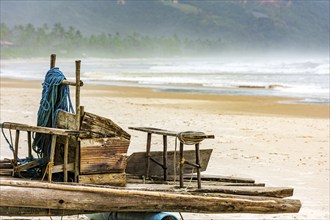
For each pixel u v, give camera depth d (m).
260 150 28.16
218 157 26.11
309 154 27.30
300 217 16.83
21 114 39.09
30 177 13.35
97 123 12.76
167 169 15.52
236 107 49.50
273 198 13.21
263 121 39.38
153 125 35.62
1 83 82.69
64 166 12.56
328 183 21.41
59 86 13.54
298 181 21.67
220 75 111.25
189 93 65.25
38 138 13.89
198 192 13.16
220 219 16.50
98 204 11.77
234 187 14.02
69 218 15.75
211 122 38.09
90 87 75.44
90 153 12.69
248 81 90.06
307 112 45.94
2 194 10.98
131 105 48.88
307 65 167.62
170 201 12.35
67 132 12.20
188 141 13.16
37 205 11.25
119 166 13.08
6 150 25.77
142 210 12.16
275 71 127.81
